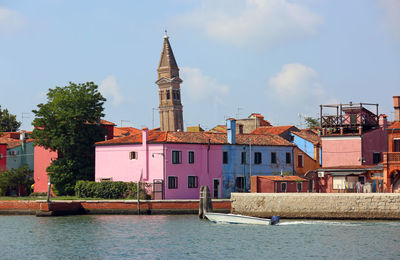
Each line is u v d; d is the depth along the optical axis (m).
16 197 118.81
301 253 67.00
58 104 122.06
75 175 120.81
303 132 136.00
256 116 152.75
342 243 71.56
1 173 131.38
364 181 100.56
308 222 87.56
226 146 114.88
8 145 142.12
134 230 82.94
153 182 106.00
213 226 86.19
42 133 122.38
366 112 109.06
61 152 126.44
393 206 85.25
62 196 117.94
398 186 94.31
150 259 64.81
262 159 119.25
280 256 65.75
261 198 92.62
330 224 85.19
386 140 108.38
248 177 117.31
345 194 87.62
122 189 107.75
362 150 105.25
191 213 98.06
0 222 93.12
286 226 84.75
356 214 86.94
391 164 93.25
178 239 75.88
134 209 99.12
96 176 114.94
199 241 74.38
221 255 66.56
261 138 122.06
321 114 109.56
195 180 110.44
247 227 84.94
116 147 112.69
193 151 110.56
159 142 107.00
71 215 100.56
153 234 79.56
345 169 101.31
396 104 108.38
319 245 70.88
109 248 70.69
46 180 128.62
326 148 108.06
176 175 108.12
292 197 90.69
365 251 67.25
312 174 107.25
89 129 123.62
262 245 71.56
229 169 115.00
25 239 77.19
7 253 68.75
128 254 67.25
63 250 69.94
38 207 102.62
